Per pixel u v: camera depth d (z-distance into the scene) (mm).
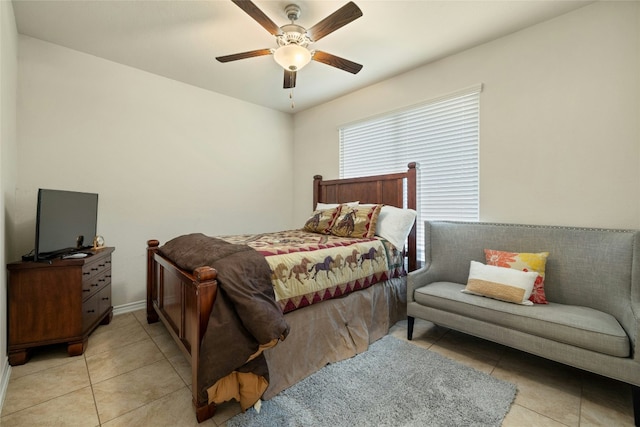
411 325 2400
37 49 2564
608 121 2070
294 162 4691
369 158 3660
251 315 1426
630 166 1996
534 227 2248
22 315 2014
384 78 3383
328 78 3369
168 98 3342
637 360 1434
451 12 2207
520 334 1816
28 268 2027
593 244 1959
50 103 2629
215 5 2125
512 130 2498
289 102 4145
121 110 3014
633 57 1981
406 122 3273
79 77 2771
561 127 2262
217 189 3797
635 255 1753
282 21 2281
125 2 2092
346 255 2281
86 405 1595
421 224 3156
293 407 1567
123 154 3035
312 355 1951
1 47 1775
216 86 3582
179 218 3455
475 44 2662
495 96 2590
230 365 1389
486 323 1965
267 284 1667
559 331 1666
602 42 2086
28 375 1875
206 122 3674
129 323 2734
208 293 1467
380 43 2635
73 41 2604
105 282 2650
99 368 1965
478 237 2457
